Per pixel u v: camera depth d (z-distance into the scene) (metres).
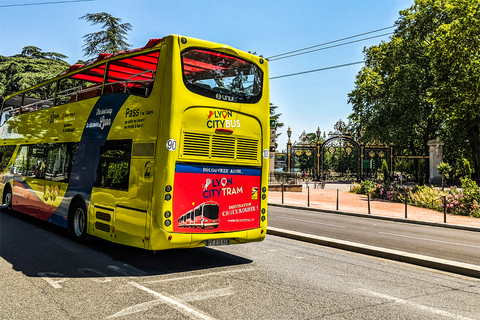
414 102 40.34
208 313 4.85
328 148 47.31
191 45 7.09
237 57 7.77
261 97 8.10
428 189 23.00
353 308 5.21
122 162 7.64
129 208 7.25
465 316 5.05
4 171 14.32
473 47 25.36
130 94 7.77
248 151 7.83
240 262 7.82
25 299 5.27
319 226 13.73
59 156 10.41
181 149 6.81
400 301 5.61
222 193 7.39
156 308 5.00
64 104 10.56
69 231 9.54
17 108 14.02
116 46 32.41
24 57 39.69
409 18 39.91
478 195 19.25
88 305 5.08
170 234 6.64
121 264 7.41
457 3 26.28
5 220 12.39
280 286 6.15
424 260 8.05
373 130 43.44
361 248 9.17
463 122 37.47
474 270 7.31
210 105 7.23
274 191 31.59
